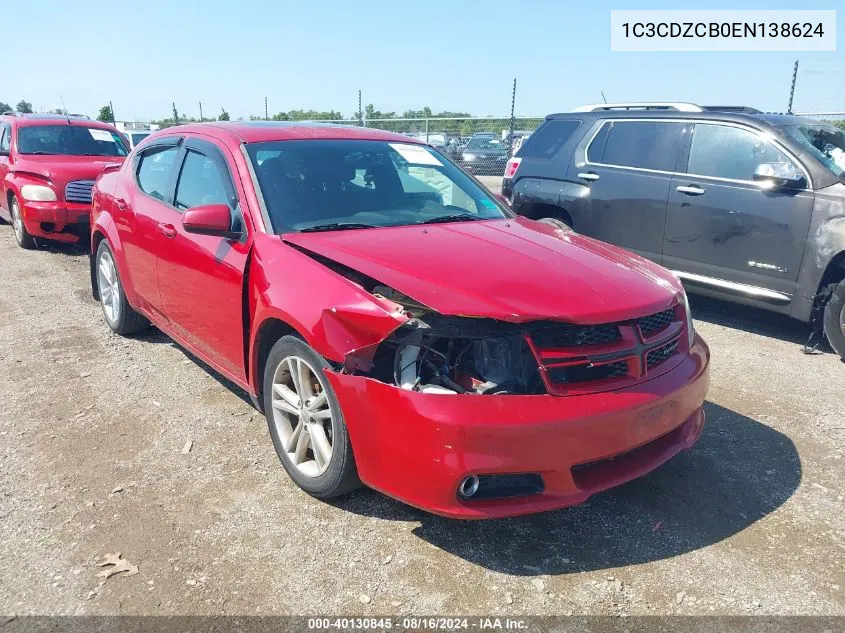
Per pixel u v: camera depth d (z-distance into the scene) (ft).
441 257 10.14
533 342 8.85
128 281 16.49
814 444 12.79
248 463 11.67
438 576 8.93
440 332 8.79
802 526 10.16
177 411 13.65
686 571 9.11
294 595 8.51
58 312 20.54
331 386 9.49
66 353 16.90
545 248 11.08
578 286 9.55
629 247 21.93
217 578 8.78
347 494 10.78
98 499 10.48
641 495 10.97
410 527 9.96
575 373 9.07
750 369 16.76
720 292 19.83
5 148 32.07
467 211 13.52
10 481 10.94
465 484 8.66
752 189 18.74
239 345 11.93
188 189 13.97
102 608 8.22
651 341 9.71
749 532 10.00
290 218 11.74
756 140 19.03
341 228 11.73
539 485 8.87
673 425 9.75
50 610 8.18
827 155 18.58
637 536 9.87
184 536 9.62
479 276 9.48
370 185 13.16
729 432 13.25
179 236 13.43
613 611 8.36
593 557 9.38
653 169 21.17
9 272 25.85
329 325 9.44
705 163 20.02
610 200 22.12
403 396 8.70
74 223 28.40
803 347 18.54
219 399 14.26
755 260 18.81
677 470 11.76
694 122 20.42
